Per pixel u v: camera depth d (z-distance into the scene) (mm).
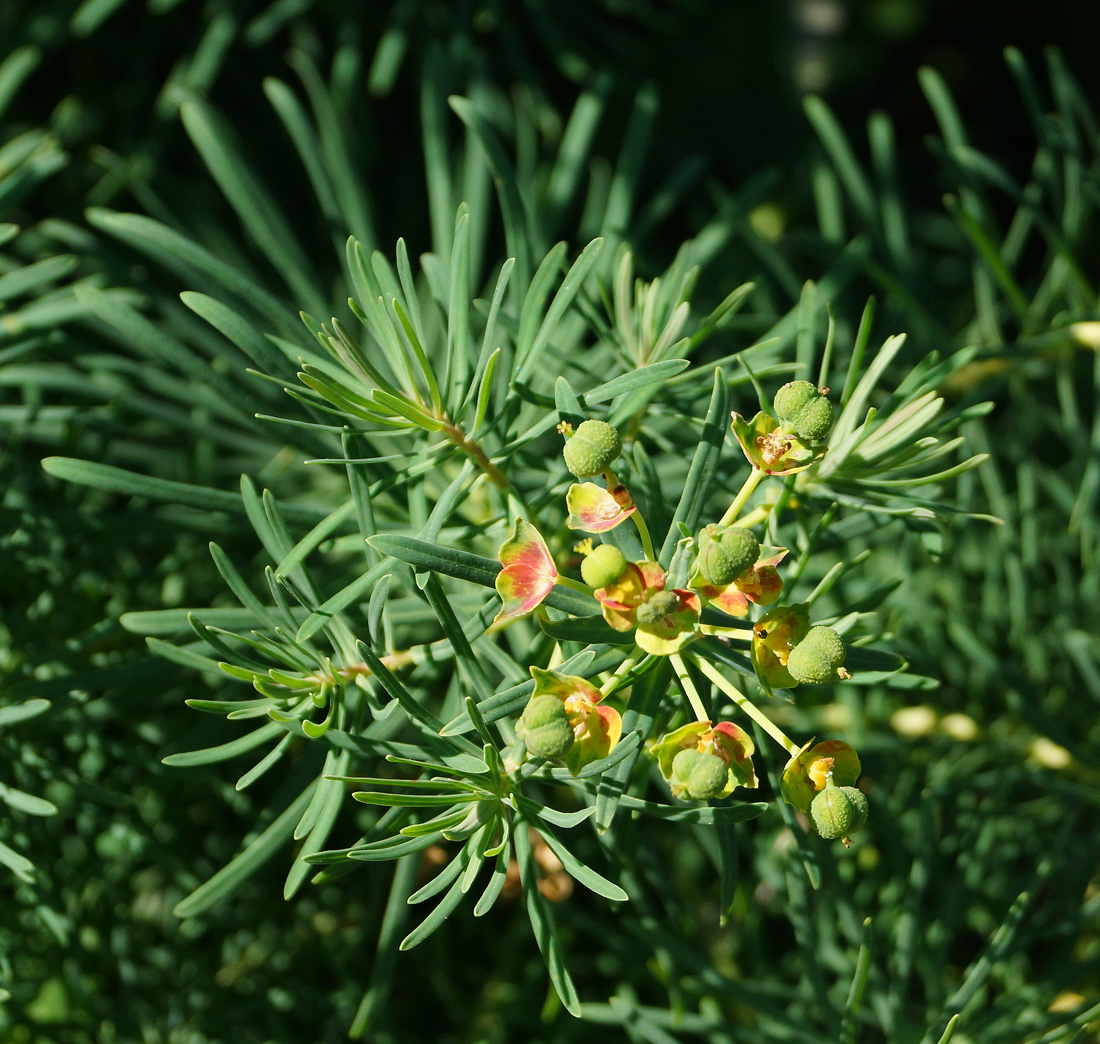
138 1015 241
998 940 221
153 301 246
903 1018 227
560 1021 256
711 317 218
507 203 222
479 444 214
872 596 210
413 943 191
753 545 187
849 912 230
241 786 198
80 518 227
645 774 214
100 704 226
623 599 188
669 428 225
